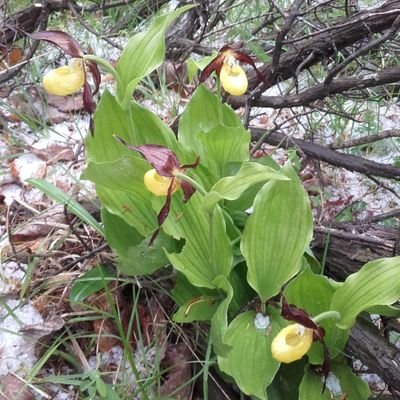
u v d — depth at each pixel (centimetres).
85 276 56
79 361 53
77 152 75
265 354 45
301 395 45
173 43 90
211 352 52
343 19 76
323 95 68
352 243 55
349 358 50
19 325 55
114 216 53
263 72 75
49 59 92
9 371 52
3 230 65
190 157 51
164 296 57
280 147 72
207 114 57
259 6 100
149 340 54
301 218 45
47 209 65
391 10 61
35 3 85
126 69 48
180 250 52
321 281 45
